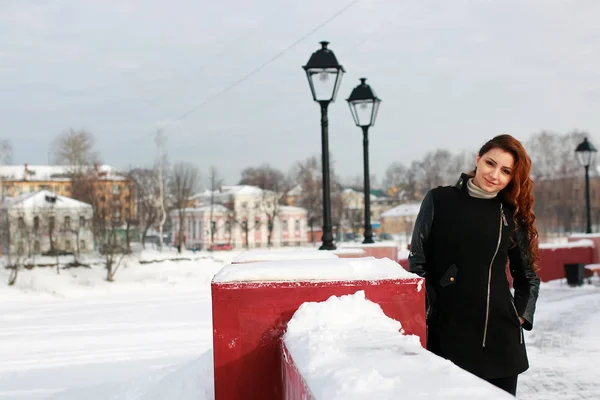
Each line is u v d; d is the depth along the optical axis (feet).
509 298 11.60
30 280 126.21
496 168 11.50
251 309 10.14
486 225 11.57
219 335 10.16
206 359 17.33
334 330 9.29
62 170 292.40
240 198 272.92
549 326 34.60
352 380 6.21
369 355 7.61
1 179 197.88
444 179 360.28
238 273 10.48
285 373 9.27
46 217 184.85
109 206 213.46
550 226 253.65
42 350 33.71
